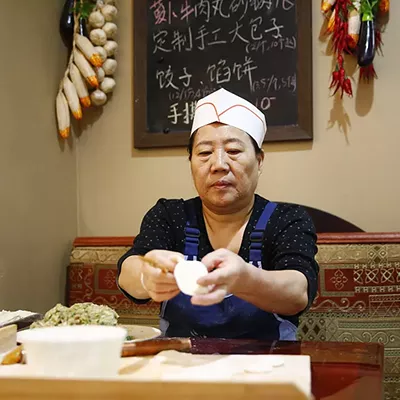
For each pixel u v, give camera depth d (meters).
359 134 2.69
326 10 2.61
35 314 1.68
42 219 2.71
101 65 2.85
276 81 2.74
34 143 2.66
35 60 2.69
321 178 2.73
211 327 1.69
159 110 2.90
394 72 2.65
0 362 1.14
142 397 0.67
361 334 2.34
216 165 1.71
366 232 2.58
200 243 1.83
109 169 3.01
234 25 2.81
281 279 1.42
